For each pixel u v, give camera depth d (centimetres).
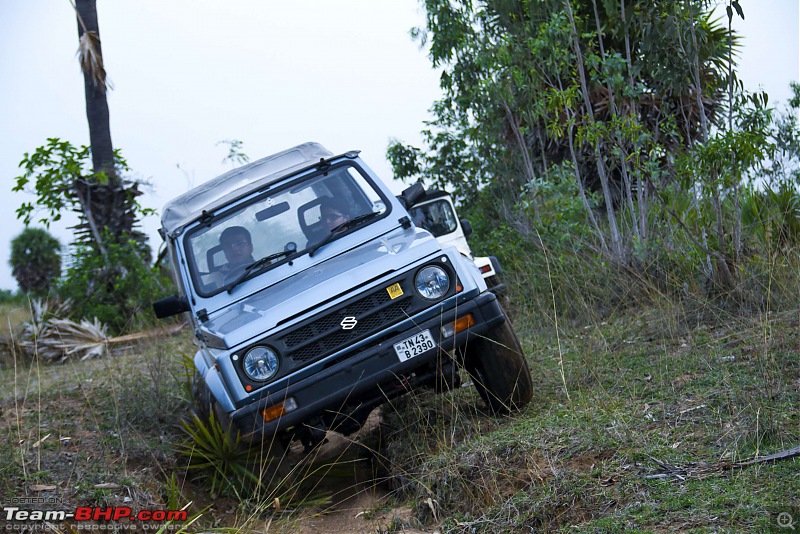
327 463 609
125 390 742
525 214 1116
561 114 1137
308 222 618
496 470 449
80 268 1591
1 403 794
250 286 588
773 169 875
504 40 1004
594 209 1020
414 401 605
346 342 516
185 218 650
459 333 525
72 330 1302
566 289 872
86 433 648
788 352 543
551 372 657
